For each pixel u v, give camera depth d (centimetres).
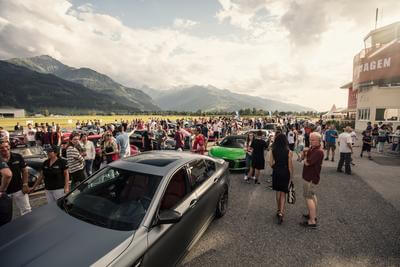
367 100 2344
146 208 266
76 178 557
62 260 203
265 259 341
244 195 617
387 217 485
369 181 745
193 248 367
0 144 390
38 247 222
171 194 303
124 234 236
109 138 740
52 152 419
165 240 264
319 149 427
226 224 449
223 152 877
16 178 417
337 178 779
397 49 1050
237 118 3350
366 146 1142
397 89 2078
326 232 422
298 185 721
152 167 330
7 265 204
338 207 536
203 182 398
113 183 313
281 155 446
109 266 201
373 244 385
